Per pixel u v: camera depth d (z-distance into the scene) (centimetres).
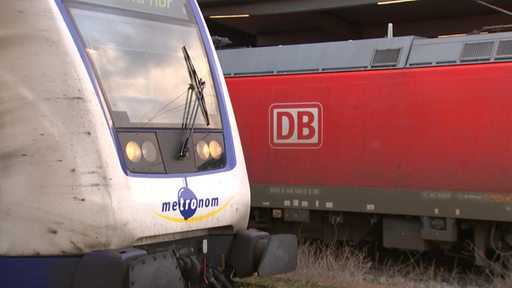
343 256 759
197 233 437
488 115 764
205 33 488
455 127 782
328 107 865
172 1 467
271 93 906
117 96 396
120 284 352
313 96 876
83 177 366
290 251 470
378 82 835
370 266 858
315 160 872
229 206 451
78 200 365
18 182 372
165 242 412
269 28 2172
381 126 830
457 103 783
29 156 372
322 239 926
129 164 388
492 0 1680
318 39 2206
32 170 371
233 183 459
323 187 866
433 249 852
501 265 785
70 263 370
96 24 404
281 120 898
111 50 406
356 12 1898
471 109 774
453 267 881
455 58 795
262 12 1873
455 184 780
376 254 941
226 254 464
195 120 443
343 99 856
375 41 865
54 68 375
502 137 755
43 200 369
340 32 2077
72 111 371
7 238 373
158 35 445
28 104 375
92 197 365
